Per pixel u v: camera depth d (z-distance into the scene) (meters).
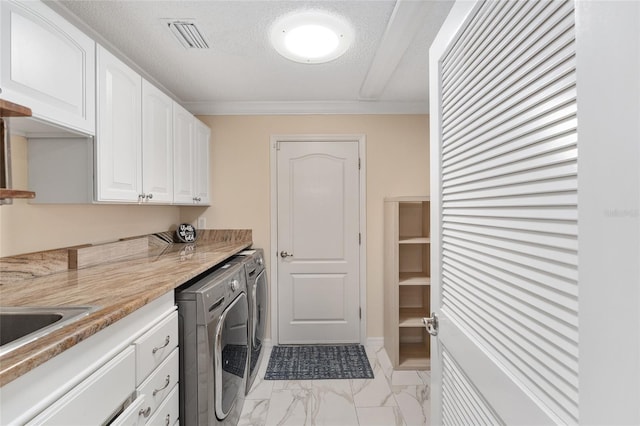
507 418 0.64
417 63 2.19
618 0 0.36
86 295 1.15
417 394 2.21
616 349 0.36
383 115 3.03
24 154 1.46
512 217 0.64
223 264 2.16
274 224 3.01
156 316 1.24
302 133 3.02
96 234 1.95
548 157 0.53
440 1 1.51
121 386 0.99
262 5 1.56
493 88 0.70
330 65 2.21
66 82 1.28
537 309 0.56
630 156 0.34
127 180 1.69
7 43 1.05
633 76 0.34
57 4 1.53
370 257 3.03
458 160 0.89
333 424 1.89
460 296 0.89
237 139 3.02
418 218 3.02
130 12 1.60
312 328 3.03
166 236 2.73
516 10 0.61
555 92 0.51
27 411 0.70
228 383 1.67
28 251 1.51
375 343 3.01
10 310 1.00
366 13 1.62
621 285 0.36
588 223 0.41
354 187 3.03
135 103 1.76
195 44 1.91
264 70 2.28
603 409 0.38
